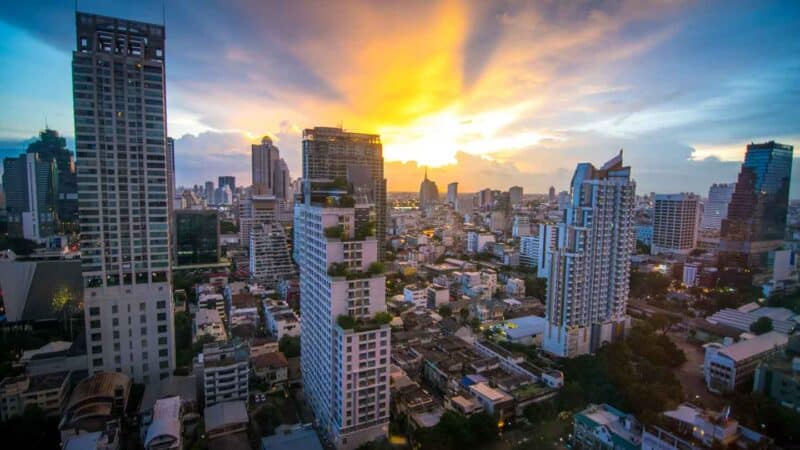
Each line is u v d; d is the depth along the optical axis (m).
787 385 113.31
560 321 164.12
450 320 198.38
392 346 165.38
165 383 122.50
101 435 93.88
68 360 134.88
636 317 198.88
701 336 175.25
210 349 130.00
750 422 105.56
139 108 129.38
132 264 131.25
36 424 105.75
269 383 139.00
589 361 146.50
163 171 133.00
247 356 131.38
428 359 153.12
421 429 107.12
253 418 117.81
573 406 123.31
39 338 168.75
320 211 110.19
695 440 85.50
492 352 159.38
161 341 135.75
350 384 102.75
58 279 185.62
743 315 169.50
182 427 104.50
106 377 117.88
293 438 100.06
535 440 108.94
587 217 162.38
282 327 177.50
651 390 116.31
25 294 181.88
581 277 162.38
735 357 129.25
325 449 106.19
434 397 134.88
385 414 108.00
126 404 118.50
